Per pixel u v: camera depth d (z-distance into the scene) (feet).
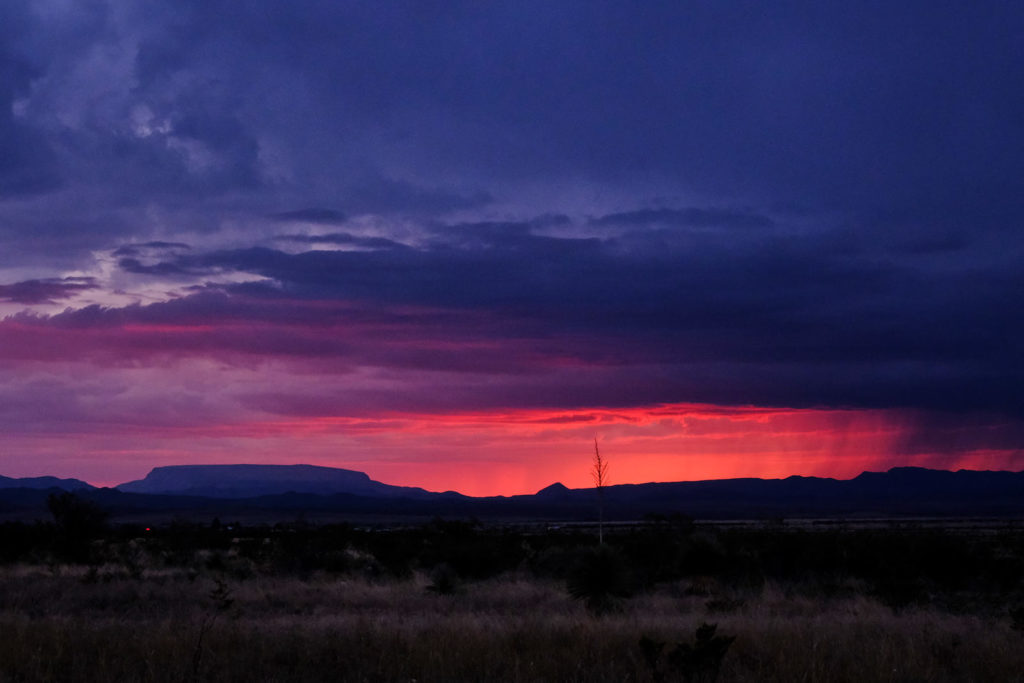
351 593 83.05
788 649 40.78
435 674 36.70
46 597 75.36
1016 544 144.25
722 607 68.13
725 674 36.27
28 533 132.16
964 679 36.73
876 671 36.29
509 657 39.32
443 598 79.71
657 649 35.86
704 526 282.97
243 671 37.52
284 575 109.91
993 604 74.54
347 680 36.32
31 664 36.91
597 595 74.43
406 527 418.92
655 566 104.06
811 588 87.15
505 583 97.76
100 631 46.37
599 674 36.52
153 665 37.04
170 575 105.29
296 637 45.01
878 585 80.69
